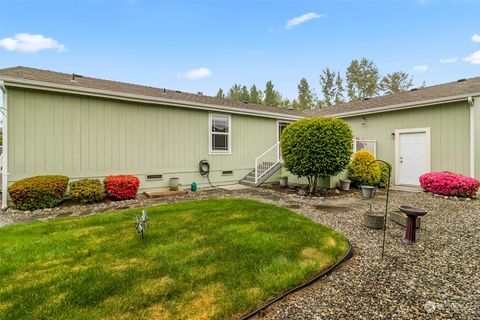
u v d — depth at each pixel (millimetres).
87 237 3561
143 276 2445
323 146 6773
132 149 7340
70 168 6375
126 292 2176
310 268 2607
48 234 3711
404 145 9109
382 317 1899
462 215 4793
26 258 2875
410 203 5992
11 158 5668
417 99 8664
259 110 10312
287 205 5840
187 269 2582
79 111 6484
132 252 3018
